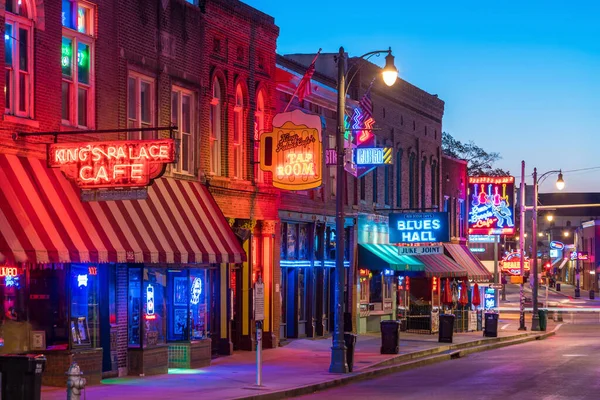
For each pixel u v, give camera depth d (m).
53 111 29.44
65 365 28.42
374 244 58.66
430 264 61.88
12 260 25.38
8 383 21.39
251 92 42.59
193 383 30.58
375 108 59.81
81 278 29.75
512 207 77.88
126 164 26.28
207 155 38.66
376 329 58.91
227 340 40.56
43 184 28.02
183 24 37.31
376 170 60.12
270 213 43.91
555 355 45.47
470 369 38.38
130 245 29.98
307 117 39.66
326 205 51.28
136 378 31.84
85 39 31.48
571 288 184.12
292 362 38.38
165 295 34.53
